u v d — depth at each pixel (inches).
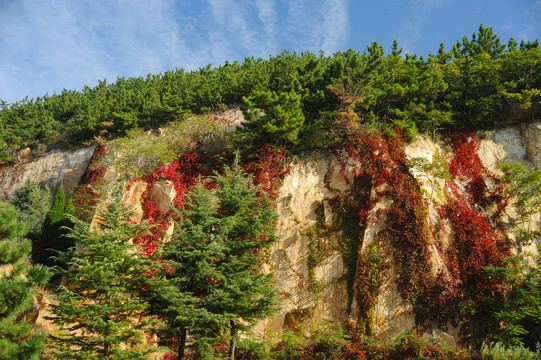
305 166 1195.3
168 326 752.3
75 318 679.7
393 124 1175.0
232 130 1547.7
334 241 1064.2
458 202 1073.5
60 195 1338.6
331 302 994.7
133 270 754.2
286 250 1081.4
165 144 1331.2
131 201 1118.4
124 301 721.0
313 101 1293.1
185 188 1204.5
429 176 1085.1
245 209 919.7
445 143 1213.7
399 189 1050.1
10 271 631.8
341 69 1362.0
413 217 1005.2
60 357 657.6
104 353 677.9
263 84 1745.8
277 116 1158.3
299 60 1953.7
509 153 1197.7
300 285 1031.0
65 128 2037.4
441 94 1307.8
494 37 1815.9
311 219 1110.4
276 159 1192.2
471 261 984.3
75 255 722.2
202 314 715.4
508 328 867.4
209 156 1311.5
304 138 1219.9
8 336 584.4
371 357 841.5
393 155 1112.8
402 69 1403.8
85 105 2178.9
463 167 1170.6
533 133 1198.9
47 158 1892.2
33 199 1534.2
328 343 856.3
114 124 1838.1
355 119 1155.9
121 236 758.5
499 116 1261.1
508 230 1072.8
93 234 731.4
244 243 853.8
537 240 1055.0
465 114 1259.8
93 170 1584.6
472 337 900.0
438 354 800.9
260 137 1209.4
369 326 922.1
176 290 735.7
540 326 912.9
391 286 954.1
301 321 986.7
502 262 968.9
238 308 788.6
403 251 979.3
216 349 886.4
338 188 1127.6
